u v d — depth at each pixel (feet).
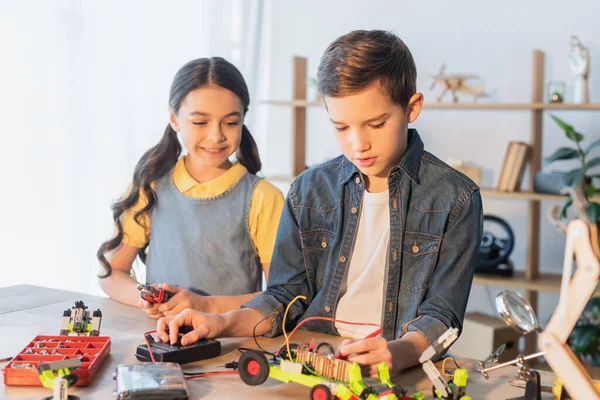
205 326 3.55
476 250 3.82
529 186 9.39
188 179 5.19
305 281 4.21
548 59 9.90
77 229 8.52
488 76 10.28
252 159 5.58
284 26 11.65
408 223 3.89
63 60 8.27
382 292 3.99
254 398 2.93
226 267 5.12
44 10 8.08
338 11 11.24
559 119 8.93
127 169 9.11
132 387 2.77
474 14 10.29
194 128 4.85
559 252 9.93
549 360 2.56
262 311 3.90
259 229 5.15
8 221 7.90
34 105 8.05
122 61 8.99
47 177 8.21
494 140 10.33
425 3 10.59
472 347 9.10
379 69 3.26
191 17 10.14
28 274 8.11
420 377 3.24
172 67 9.85
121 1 8.94
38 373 2.92
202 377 3.18
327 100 3.39
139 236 5.31
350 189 4.09
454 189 3.83
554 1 9.81
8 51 7.79
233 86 4.87
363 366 3.07
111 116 8.89
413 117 3.66
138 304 4.57
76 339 3.51
